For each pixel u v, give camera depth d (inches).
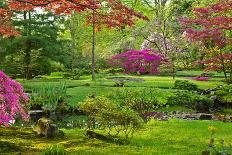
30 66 1460.4
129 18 450.6
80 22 2100.1
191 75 1556.3
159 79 1378.0
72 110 796.0
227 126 574.2
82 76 1600.6
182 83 1093.8
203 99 857.5
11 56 1504.7
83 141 442.6
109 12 450.6
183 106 871.1
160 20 1628.9
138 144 446.0
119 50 1868.8
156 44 1589.6
